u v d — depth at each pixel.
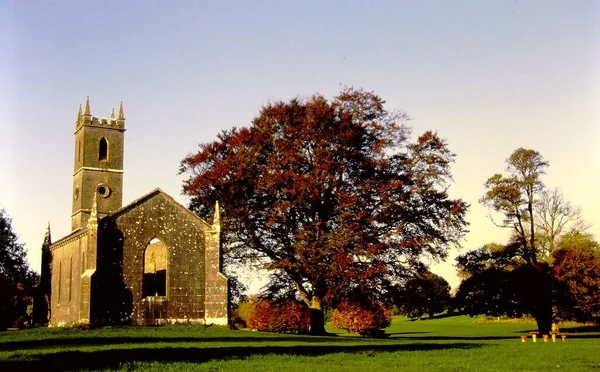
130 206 56.16
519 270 68.50
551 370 31.77
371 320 77.81
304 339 50.91
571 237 71.56
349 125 60.16
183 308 56.50
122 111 68.81
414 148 63.28
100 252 54.28
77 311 56.47
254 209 61.12
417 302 63.66
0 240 91.06
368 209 60.31
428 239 59.91
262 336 51.09
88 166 66.56
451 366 32.62
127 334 48.06
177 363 31.31
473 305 69.69
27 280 91.56
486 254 71.31
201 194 63.03
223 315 57.06
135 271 55.34
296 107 61.97
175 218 57.47
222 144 65.56
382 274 58.62
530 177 71.69
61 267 63.47
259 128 62.84
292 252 61.00
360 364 32.91
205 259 57.84
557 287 67.19
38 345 39.62
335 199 59.94
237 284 66.44
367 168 60.25
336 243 57.19
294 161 59.06
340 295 59.81
